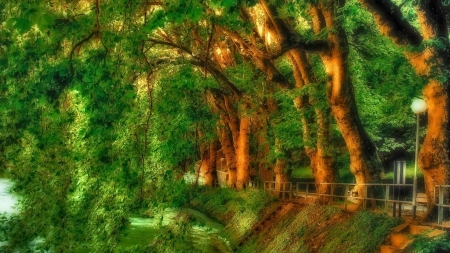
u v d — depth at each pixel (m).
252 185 43.19
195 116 21.70
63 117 17.44
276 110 31.11
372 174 21.30
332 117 25.22
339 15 19.59
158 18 11.83
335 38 20.20
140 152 18.23
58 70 12.01
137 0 15.62
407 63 16.89
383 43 27.17
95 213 17.22
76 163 18.14
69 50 15.82
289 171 34.31
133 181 16.78
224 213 39.78
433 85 15.98
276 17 20.14
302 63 25.31
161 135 20.27
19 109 12.91
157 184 17.67
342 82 20.66
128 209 16.70
